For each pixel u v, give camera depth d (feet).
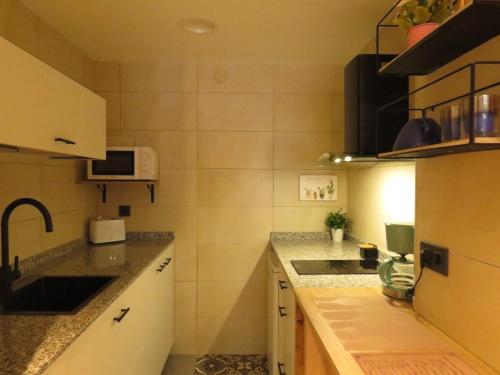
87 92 5.47
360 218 8.14
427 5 3.74
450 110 3.35
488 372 3.01
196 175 8.95
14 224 5.78
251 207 9.04
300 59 8.68
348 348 3.37
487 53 3.34
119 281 5.39
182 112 8.91
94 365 4.12
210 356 9.00
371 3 6.00
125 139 8.61
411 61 4.01
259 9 6.23
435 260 3.90
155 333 7.09
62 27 6.96
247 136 8.99
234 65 8.95
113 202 8.89
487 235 3.16
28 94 4.02
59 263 6.57
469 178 3.40
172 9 6.25
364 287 5.17
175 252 8.98
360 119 5.99
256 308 9.09
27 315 4.04
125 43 7.74
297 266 6.32
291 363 5.41
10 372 2.92
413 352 3.32
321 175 9.07
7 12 5.68
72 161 7.72
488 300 3.13
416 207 4.37
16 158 5.84
